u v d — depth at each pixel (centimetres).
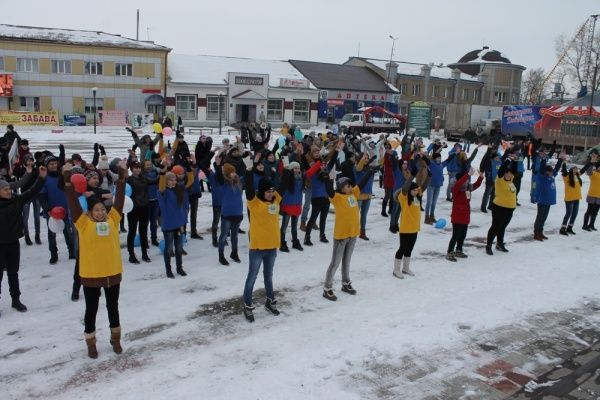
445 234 1162
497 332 673
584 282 878
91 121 4469
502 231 1031
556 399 528
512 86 6812
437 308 736
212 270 859
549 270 934
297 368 561
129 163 869
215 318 681
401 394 523
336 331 653
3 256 662
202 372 549
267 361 575
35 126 3897
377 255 978
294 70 5419
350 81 5569
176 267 851
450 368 579
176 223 805
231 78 4669
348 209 739
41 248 948
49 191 843
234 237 896
